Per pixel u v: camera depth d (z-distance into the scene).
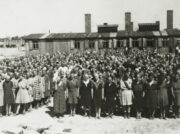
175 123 15.23
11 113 17.69
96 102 16.19
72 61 26.91
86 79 16.86
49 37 49.09
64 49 48.91
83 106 17.36
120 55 37.69
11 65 27.45
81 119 16.25
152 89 15.74
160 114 16.52
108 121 15.80
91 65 22.67
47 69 22.22
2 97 16.62
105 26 52.00
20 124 15.00
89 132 13.91
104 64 23.95
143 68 20.77
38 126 14.85
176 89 15.92
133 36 46.56
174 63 23.56
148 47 46.50
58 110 16.45
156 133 13.60
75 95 16.72
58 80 16.73
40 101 19.81
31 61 32.47
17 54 67.12
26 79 17.11
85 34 49.81
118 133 13.73
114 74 18.39
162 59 28.77
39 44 49.19
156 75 16.50
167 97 15.81
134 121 15.73
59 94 16.48
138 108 16.09
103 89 16.34
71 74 16.92
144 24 51.66
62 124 15.30
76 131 14.08
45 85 19.75
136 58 31.38
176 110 16.31
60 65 22.86
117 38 47.16
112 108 16.36
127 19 52.62
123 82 16.08
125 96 16.02
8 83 16.73
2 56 63.31
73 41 48.56
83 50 48.31
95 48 47.97
